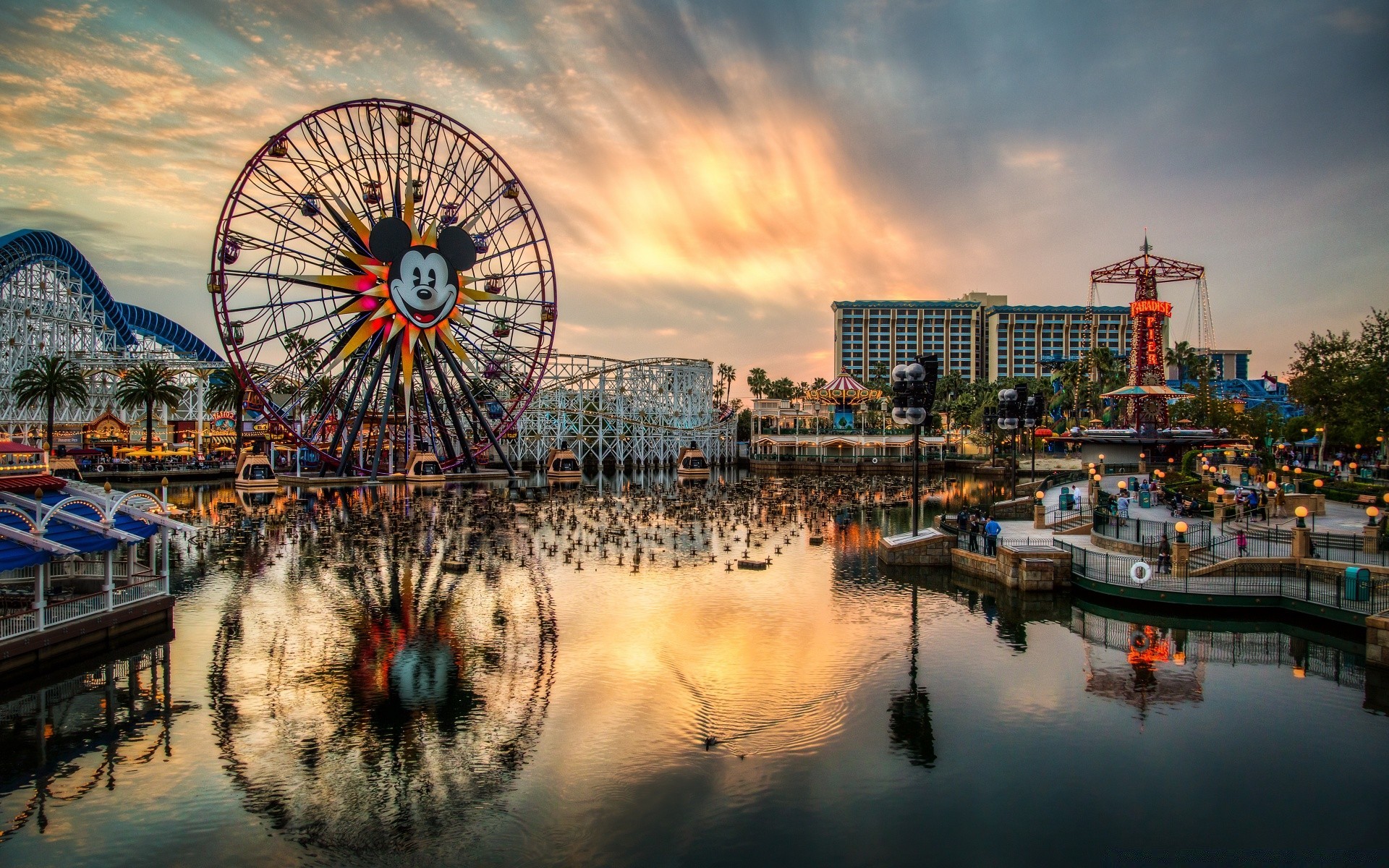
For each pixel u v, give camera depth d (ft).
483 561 193.16
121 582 134.10
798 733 91.81
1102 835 70.64
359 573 178.81
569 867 66.39
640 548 212.02
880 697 102.42
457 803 76.74
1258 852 68.18
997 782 80.33
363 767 84.07
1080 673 110.93
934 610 144.66
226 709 99.55
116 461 435.94
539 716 96.89
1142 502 243.81
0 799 77.97
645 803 76.43
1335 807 75.20
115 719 96.32
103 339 561.02
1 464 134.21
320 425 420.36
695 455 524.93
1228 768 82.84
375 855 68.59
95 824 73.67
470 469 475.72
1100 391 577.43
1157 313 462.19
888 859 67.31
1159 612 139.54
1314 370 279.90
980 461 557.33
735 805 75.97
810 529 248.32
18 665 107.04
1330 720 94.68
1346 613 122.52
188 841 70.85
